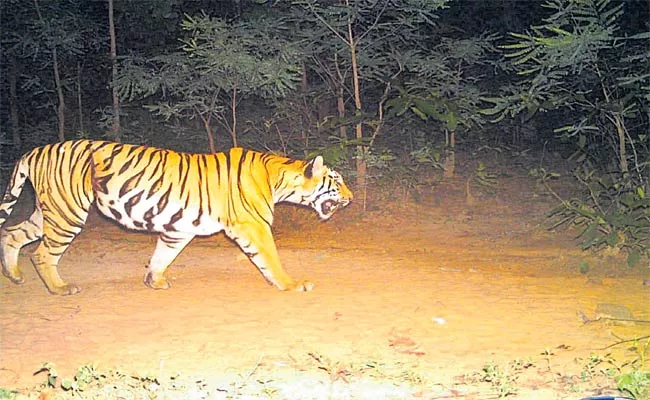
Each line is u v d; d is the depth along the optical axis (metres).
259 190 9.47
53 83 21.31
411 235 13.80
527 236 13.32
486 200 16.81
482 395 6.14
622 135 12.34
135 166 9.27
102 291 9.59
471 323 8.11
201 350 7.29
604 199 13.68
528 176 18.95
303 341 7.52
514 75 19.38
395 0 15.80
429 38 19.11
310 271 10.65
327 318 8.30
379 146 17.98
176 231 9.48
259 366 6.81
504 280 10.05
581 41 11.12
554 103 12.62
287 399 6.05
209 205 9.38
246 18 17.34
